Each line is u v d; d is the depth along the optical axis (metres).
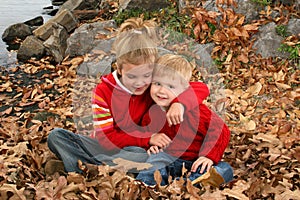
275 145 3.63
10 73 5.82
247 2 5.79
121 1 6.48
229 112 4.39
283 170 3.34
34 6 8.88
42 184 3.08
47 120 4.20
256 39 5.57
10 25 7.16
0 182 3.14
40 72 5.81
